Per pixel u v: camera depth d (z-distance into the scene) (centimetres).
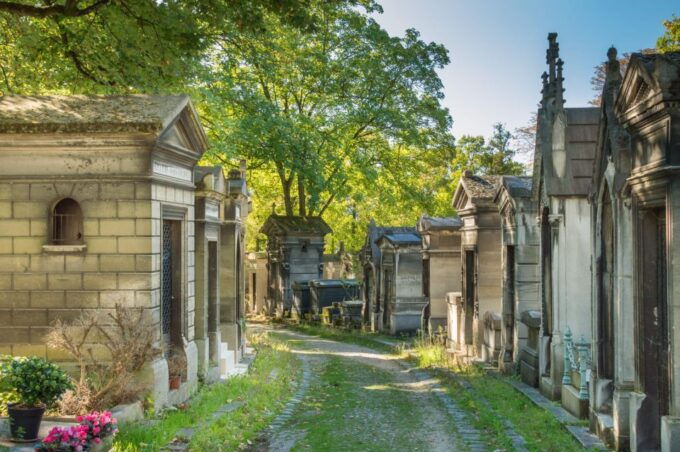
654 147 850
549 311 1450
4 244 1159
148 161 1152
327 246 5716
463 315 2188
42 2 1504
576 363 1299
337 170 3584
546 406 1295
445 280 2617
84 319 1144
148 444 905
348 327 3256
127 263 1154
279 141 3148
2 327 1159
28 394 869
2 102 1233
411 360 2292
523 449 1013
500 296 2050
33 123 1113
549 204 1393
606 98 1019
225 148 2586
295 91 3594
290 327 3678
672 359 809
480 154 4828
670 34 2541
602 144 1047
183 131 1312
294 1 1296
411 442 1106
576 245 1390
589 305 1380
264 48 2827
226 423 1143
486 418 1266
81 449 774
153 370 1144
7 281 1160
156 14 1312
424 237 2650
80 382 1046
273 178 4431
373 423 1272
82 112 1167
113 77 1584
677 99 784
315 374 1986
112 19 1384
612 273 1036
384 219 4841
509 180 1756
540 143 1446
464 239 2191
